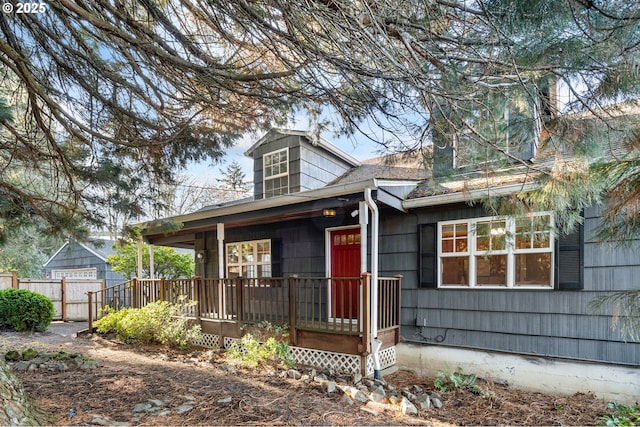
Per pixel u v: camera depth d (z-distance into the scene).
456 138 3.58
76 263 15.12
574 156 3.16
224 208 6.96
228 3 2.84
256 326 6.12
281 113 4.08
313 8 2.63
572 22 2.50
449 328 5.91
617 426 3.69
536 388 5.10
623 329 3.75
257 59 3.61
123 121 4.23
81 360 4.99
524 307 5.29
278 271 7.97
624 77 2.62
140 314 6.79
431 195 5.86
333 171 8.77
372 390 4.57
